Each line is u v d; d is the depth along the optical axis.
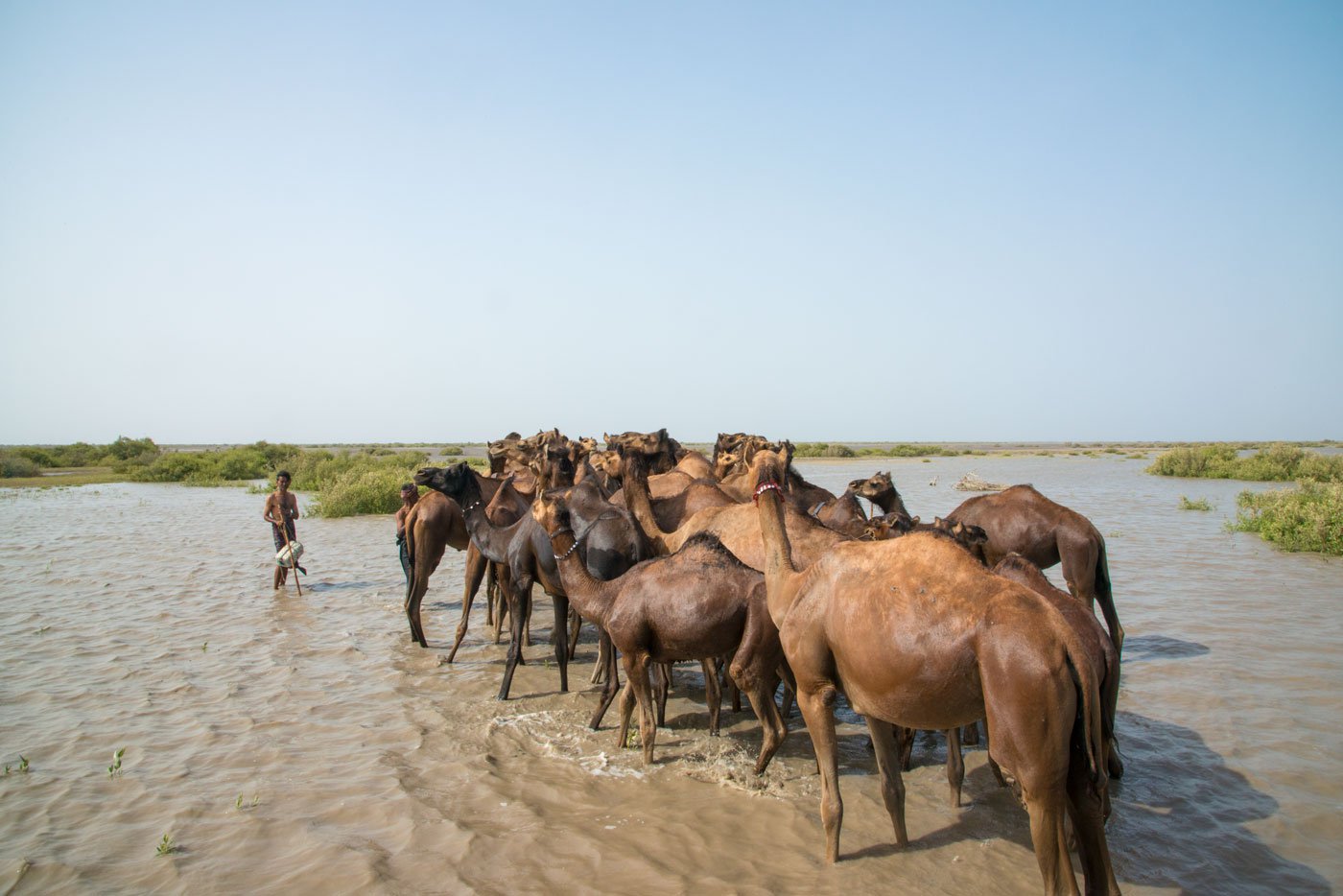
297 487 41.06
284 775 6.59
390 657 10.03
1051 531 8.83
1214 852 5.27
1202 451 46.41
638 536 8.46
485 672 9.43
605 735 7.43
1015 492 9.26
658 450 12.55
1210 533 19.80
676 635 6.50
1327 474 39.03
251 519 27.11
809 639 4.93
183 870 5.20
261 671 9.43
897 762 5.40
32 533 22.98
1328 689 8.19
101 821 5.84
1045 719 3.90
